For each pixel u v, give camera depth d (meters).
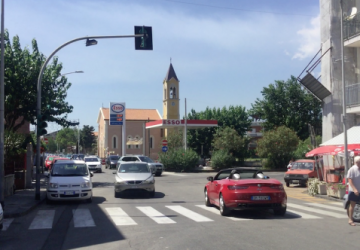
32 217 12.02
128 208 13.70
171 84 67.31
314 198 17.33
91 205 14.68
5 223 10.99
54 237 8.91
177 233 8.91
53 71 25.05
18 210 12.72
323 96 22.50
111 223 10.53
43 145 35.72
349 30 21.42
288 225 9.91
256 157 67.56
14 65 23.20
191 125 47.88
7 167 18.12
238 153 46.81
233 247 7.43
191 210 13.01
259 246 7.50
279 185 11.28
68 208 13.95
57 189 14.76
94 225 10.29
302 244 7.66
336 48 21.84
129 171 18.09
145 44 13.52
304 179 23.09
